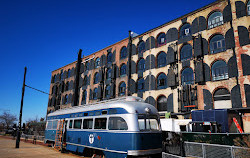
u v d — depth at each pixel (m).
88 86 33.81
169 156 9.40
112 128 10.38
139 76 25.38
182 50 21.72
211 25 19.89
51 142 18.28
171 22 23.31
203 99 18.66
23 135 34.47
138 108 10.12
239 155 7.93
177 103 20.55
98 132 11.29
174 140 10.37
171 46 22.42
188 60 20.66
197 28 20.72
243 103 16.08
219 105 17.70
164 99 22.19
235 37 17.72
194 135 10.77
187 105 19.55
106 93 29.97
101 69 31.42
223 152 8.50
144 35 26.33
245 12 17.59
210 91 18.39
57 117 17.69
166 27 23.81
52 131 17.89
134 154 8.97
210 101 18.17
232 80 17.11
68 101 37.94
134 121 9.59
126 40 28.75
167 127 18.25
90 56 35.56
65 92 39.66
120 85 28.19
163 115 21.31
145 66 24.91
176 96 20.84
